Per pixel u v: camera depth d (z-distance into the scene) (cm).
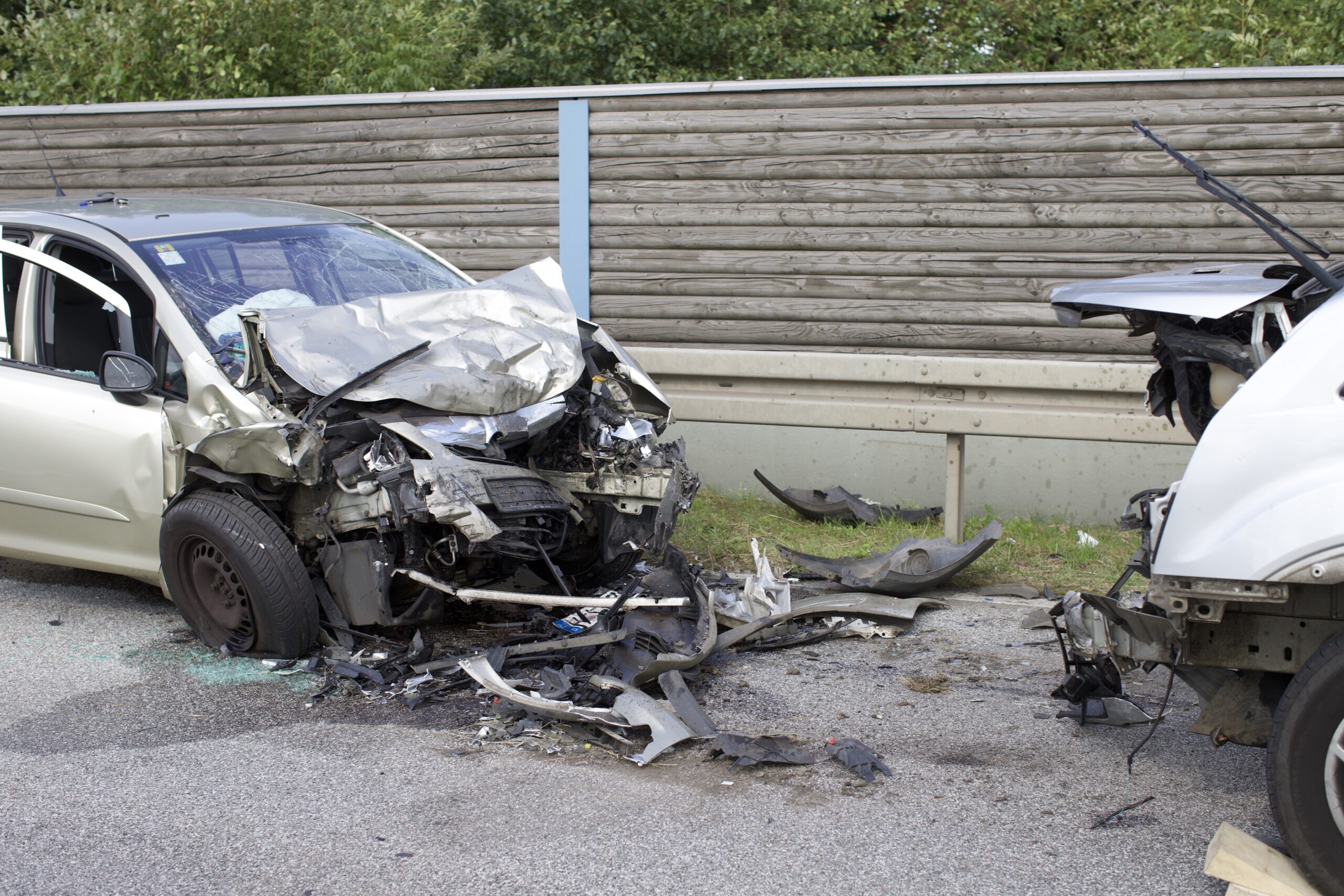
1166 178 632
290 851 310
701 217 706
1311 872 268
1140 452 661
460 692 429
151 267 482
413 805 337
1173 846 310
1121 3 1700
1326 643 268
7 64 1293
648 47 1516
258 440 421
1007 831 319
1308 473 267
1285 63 1141
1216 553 275
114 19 1180
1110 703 399
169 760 369
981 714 406
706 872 296
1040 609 528
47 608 531
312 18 1249
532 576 532
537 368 463
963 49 1664
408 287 547
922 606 536
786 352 655
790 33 1577
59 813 333
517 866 300
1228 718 308
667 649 434
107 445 476
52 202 566
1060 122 641
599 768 363
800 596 546
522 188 736
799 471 725
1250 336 304
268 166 778
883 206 677
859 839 314
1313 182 612
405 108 747
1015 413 604
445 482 407
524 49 1506
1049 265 657
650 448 501
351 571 441
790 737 386
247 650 459
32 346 516
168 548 462
